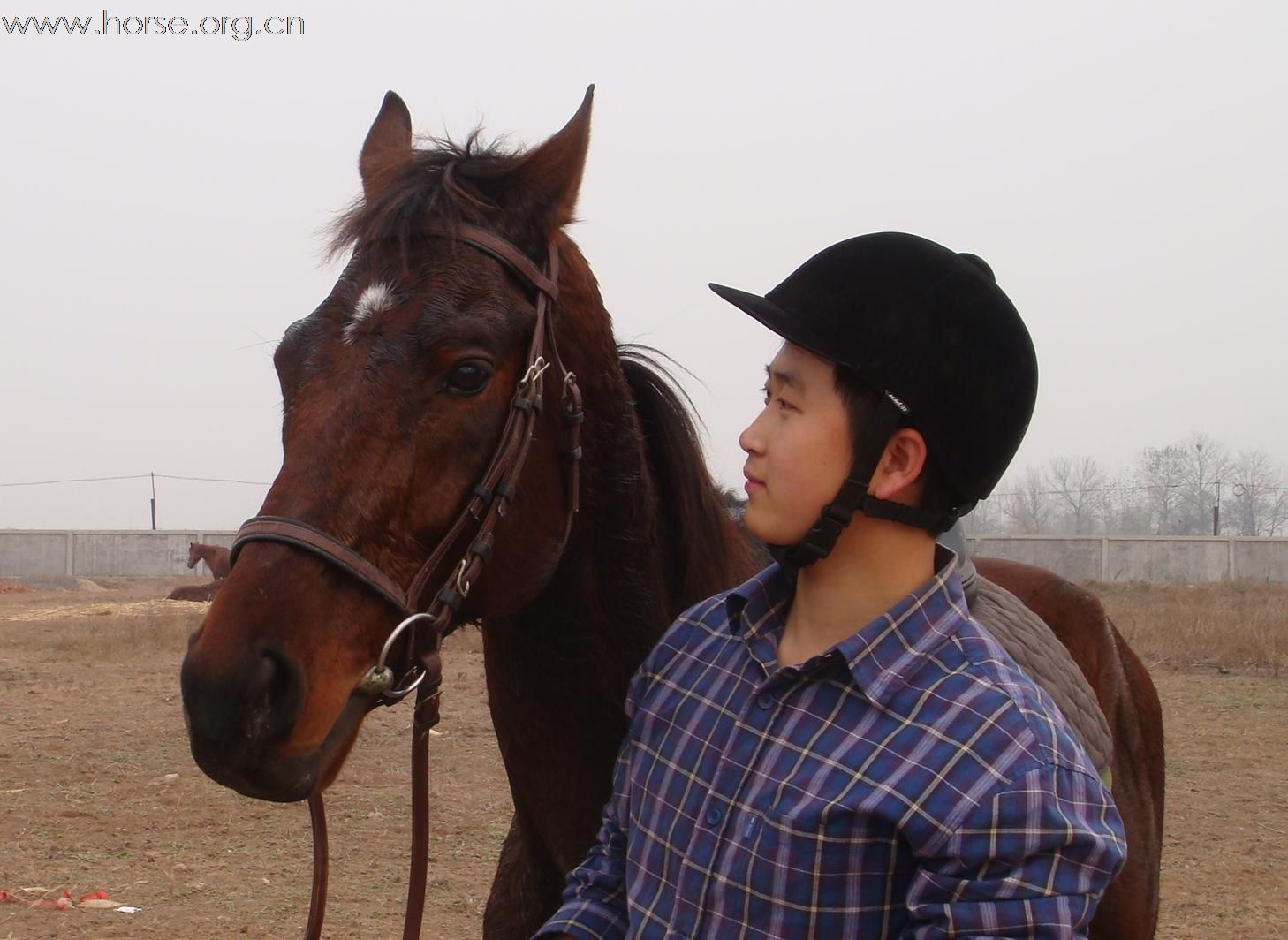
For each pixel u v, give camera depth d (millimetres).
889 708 1603
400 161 2543
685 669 1880
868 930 1537
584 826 2602
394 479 2152
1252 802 7086
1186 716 9617
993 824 1478
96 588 29703
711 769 1715
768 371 1818
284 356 2299
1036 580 3486
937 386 1688
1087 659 3301
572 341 2488
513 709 2613
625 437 2574
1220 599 21719
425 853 2297
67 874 5492
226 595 2010
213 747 1904
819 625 1750
